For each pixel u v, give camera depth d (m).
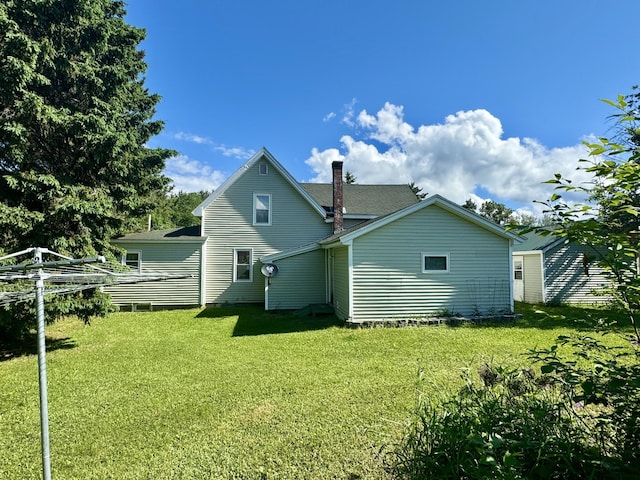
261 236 14.80
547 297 14.30
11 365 6.64
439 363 6.23
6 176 7.44
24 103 7.32
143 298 13.53
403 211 9.94
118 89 9.60
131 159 10.72
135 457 3.45
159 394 5.02
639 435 2.14
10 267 2.12
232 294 14.47
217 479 3.09
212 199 14.56
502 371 3.29
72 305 8.01
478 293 10.35
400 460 2.83
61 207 7.70
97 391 5.19
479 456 2.16
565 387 2.75
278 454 3.45
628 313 2.21
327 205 17.06
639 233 2.32
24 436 3.91
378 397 4.74
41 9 7.82
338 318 11.02
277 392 5.00
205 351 7.40
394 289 10.02
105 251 9.23
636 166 1.92
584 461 2.04
